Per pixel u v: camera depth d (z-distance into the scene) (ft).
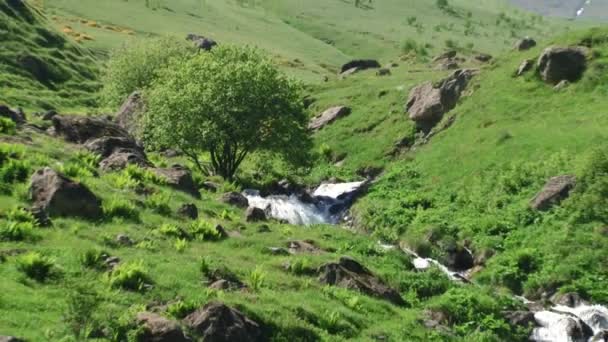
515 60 188.24
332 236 107.14
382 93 217.56
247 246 84.64
